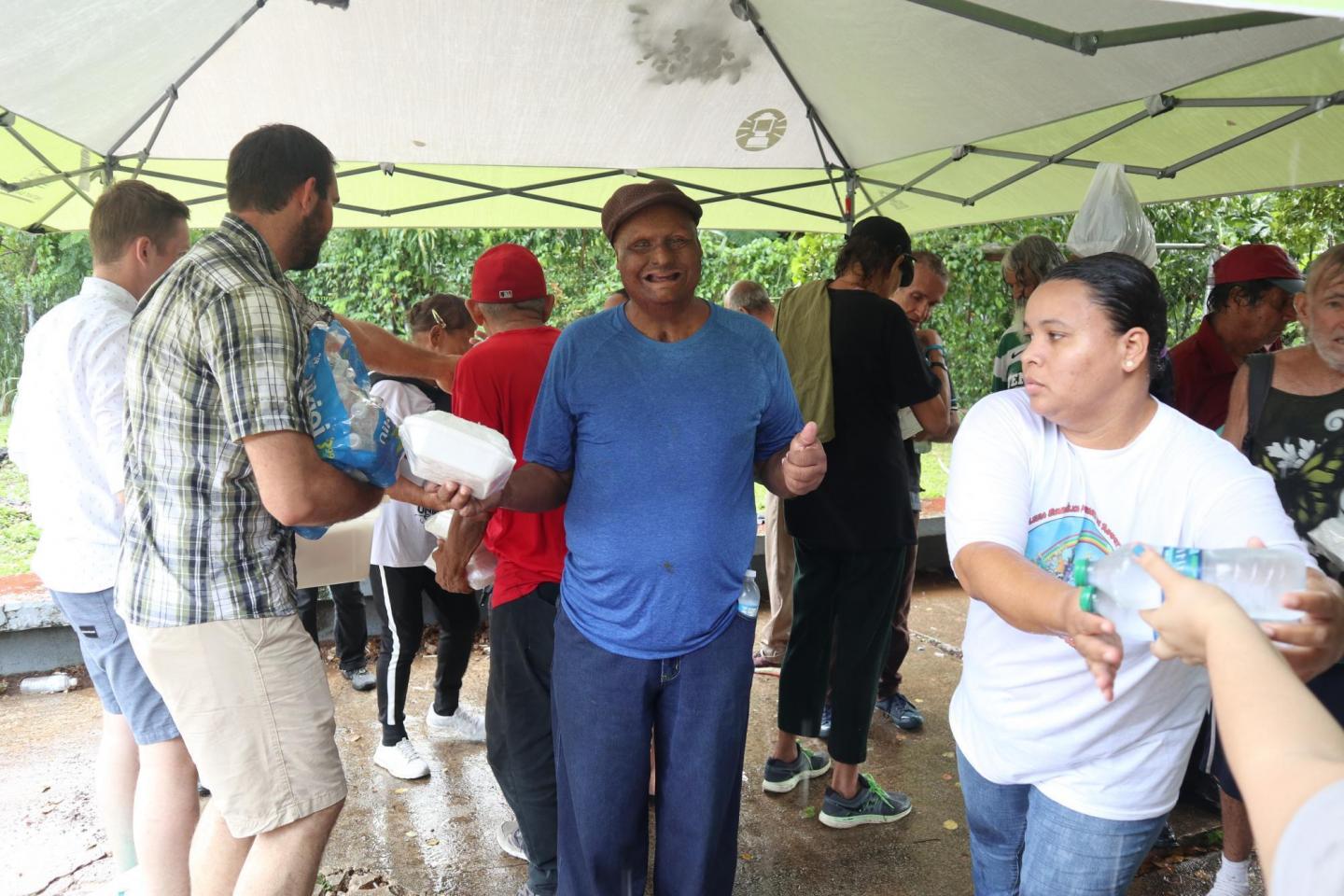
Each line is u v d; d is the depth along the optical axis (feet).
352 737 13.20
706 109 12.75
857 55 10.85
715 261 29.89
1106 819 5.55
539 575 8.46
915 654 16.22
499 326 8.91
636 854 7.60
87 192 12.54
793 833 10.77
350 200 15.75
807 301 10.37
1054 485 5.50
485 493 6.61
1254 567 3.92
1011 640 5.69
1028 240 11.91
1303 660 3.95
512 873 10.03
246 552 6.55
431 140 13.24
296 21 10.14
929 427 10.59
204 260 6.35
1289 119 10.18
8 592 15.23
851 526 10.11
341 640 15.02
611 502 7.02
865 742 10.68
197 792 8.29
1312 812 2.33
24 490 25.84
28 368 8.34
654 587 6.95
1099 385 5.19
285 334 6.20
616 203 6.93
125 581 6.57
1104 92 10.16
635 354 7.09
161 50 9.89
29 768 12.05
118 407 8.05
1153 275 5.20
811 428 6.58
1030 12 8.40
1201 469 5.27
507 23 10.39
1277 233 26.45
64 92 9.87
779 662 15.60
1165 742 5.53
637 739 7.27
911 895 9.66
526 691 8.58
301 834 6.82
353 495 6.52
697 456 6.95
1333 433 7.34
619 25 10.53
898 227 10.55
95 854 10.15
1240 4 3.44
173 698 6.51
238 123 12.10
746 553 7.28
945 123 12.14
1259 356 7.90
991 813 6.27
